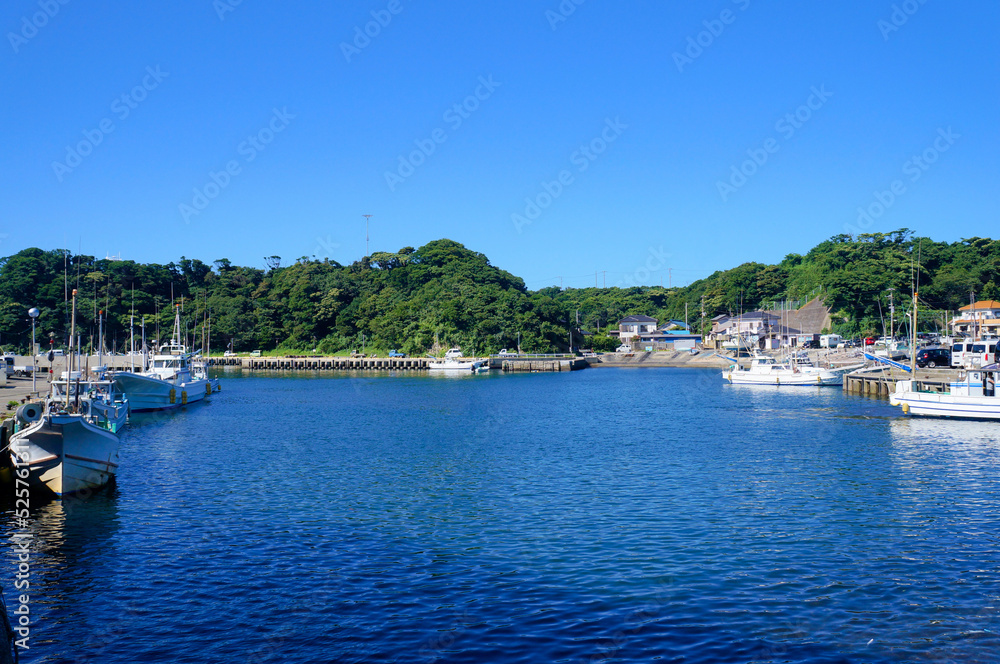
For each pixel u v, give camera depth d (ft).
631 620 65.72
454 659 58.90
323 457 149.79
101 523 96.27
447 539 90.12
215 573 77.56
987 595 70.74
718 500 109.50
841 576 76.07
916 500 107.96
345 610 68.13
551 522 97.86
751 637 62.34
